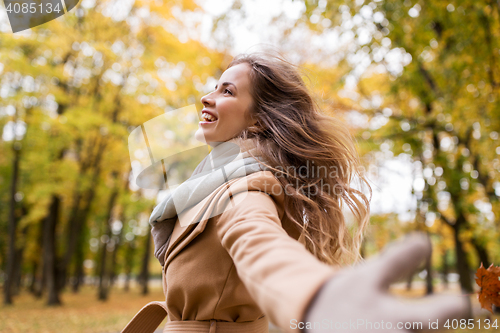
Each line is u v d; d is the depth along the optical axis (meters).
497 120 5.75
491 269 0.95
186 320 0.91
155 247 0.99
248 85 1.11
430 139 9.12
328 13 6.55
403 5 6.06
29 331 8.77
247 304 0.89
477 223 8.91
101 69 10.74
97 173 12.62
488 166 7.56
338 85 7.36
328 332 0.35
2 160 14.85
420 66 7.30
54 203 14.05
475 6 5.60
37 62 9.88
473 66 5.78
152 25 10.35
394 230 7.96
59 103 11.19
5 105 10.38
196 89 10.11
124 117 11.98
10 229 13.66
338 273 0.39
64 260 14.04
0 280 23.05
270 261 0.47
